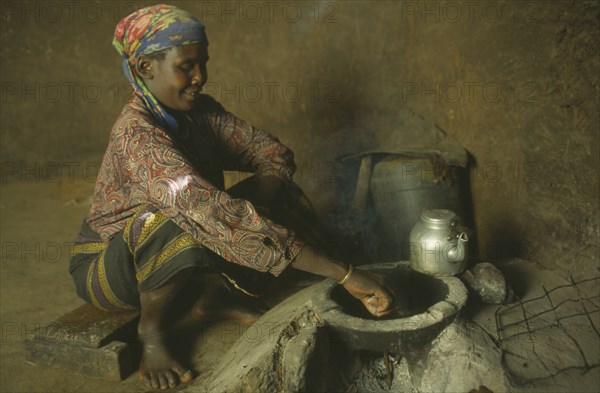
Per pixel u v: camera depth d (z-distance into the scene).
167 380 2.22
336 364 1.96
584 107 2.39
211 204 1.96
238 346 2.22
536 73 2.60
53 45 4.54
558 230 2.60
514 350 1.97
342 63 3.74
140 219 2.08
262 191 2.44
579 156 2.45
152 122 2.09
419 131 3.32
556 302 2.27
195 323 2.61
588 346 2.03
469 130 3.10
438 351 1.91
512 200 2.85
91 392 2.22
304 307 2.09
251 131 2.53
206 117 2.45
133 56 2.05
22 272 3.16
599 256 2.40
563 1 2.39
